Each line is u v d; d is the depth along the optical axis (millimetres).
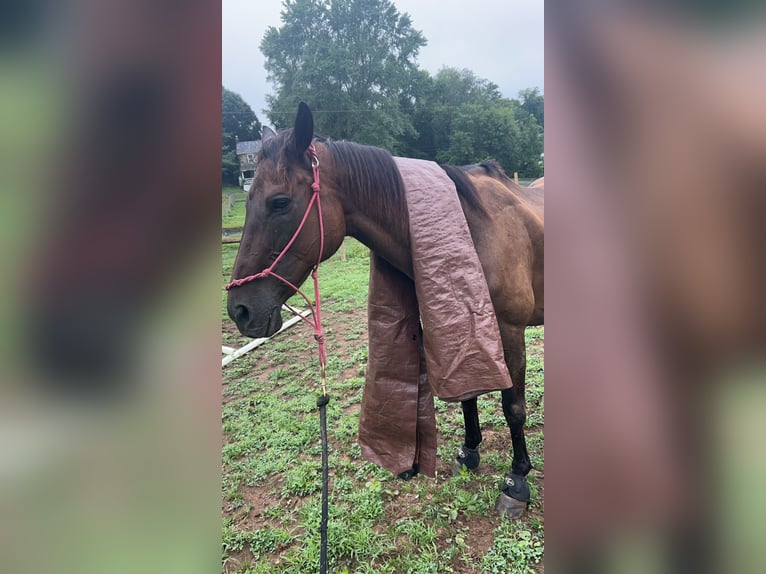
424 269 1728
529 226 2170
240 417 3637
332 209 1736
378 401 2080
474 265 1760
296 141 1625
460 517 2203
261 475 2768
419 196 1784
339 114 30875
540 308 2383
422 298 1739
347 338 5426
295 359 4957
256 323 1639
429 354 1758
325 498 1630
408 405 2066
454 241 1750
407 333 2066
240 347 5668
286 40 33312
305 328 6066
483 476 2479
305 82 31641
